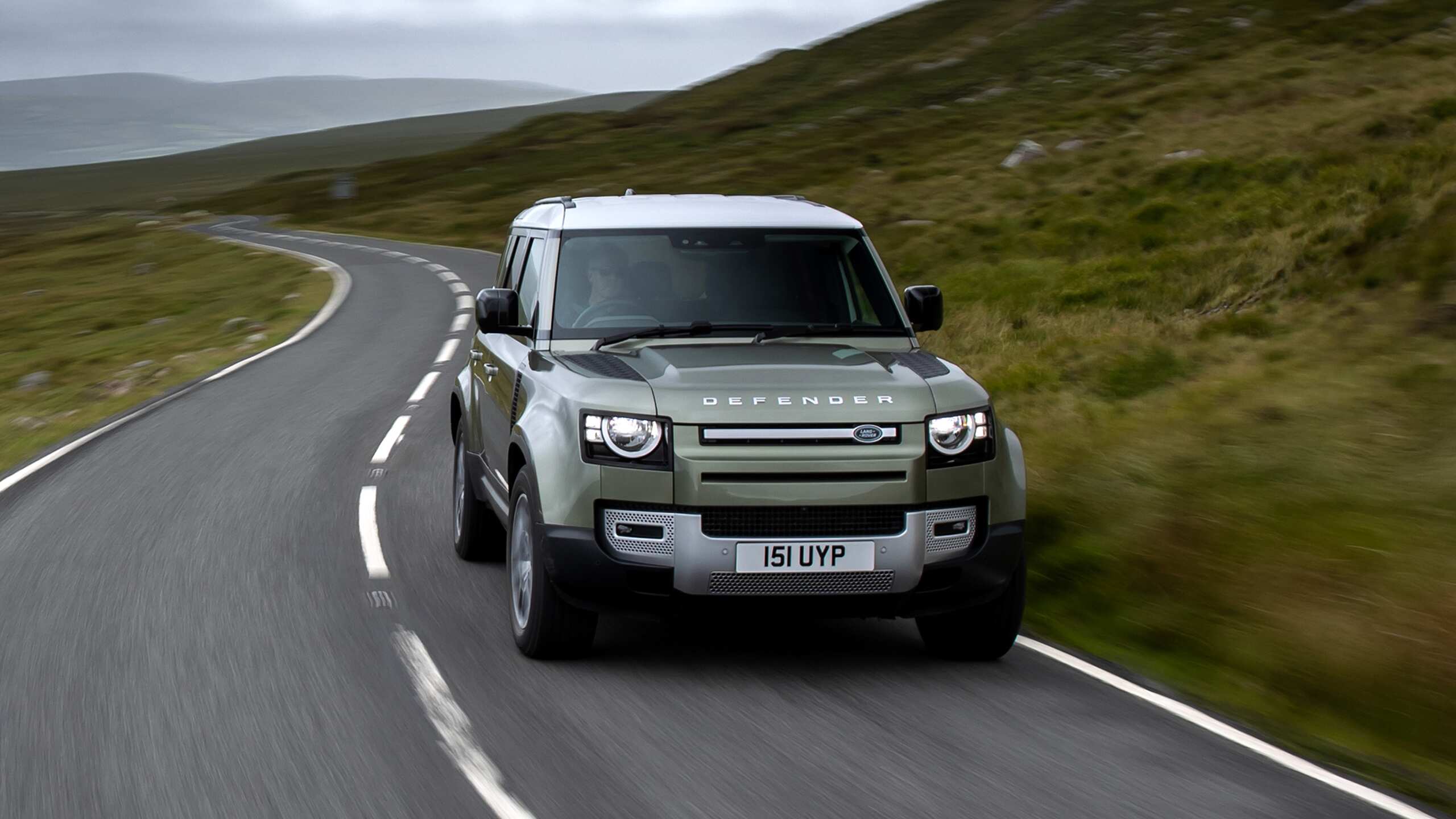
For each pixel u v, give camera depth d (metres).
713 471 5.17
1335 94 38.69
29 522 8.74
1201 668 6.13
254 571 7.34
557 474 5.38
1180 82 51.66
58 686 5.32
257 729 4.82
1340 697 5.63
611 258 6.57
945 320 18.98
